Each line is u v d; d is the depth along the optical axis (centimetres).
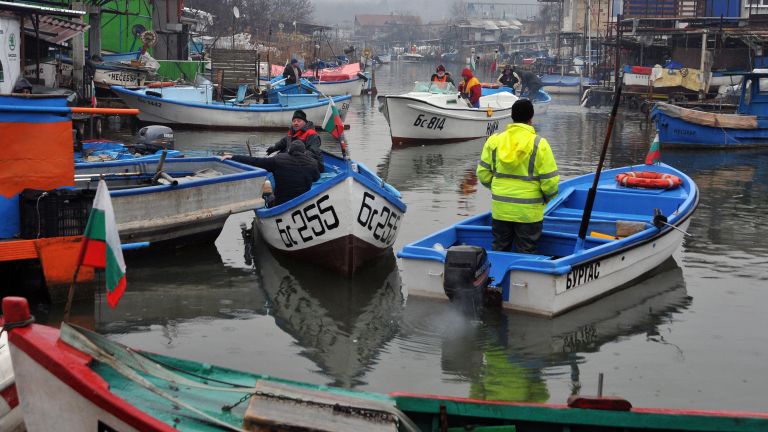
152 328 799
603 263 888
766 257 1087
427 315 849
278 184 1070
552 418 491
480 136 2509
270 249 1095
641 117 3303
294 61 3066
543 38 11819
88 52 2698
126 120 2658
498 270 852
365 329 811
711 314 862
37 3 2166
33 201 830
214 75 2994
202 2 6253
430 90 2505
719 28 3706
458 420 505
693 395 665
